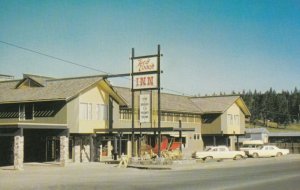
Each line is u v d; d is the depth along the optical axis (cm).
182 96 6456
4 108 4378
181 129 4159
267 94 18562
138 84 4153
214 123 6222
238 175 2877
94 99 4269
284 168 3622
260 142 6456
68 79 4397
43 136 4159
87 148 4353
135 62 4178
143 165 3766
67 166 3653
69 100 3981
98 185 2194
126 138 5000
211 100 6488
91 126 4203
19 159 3250
